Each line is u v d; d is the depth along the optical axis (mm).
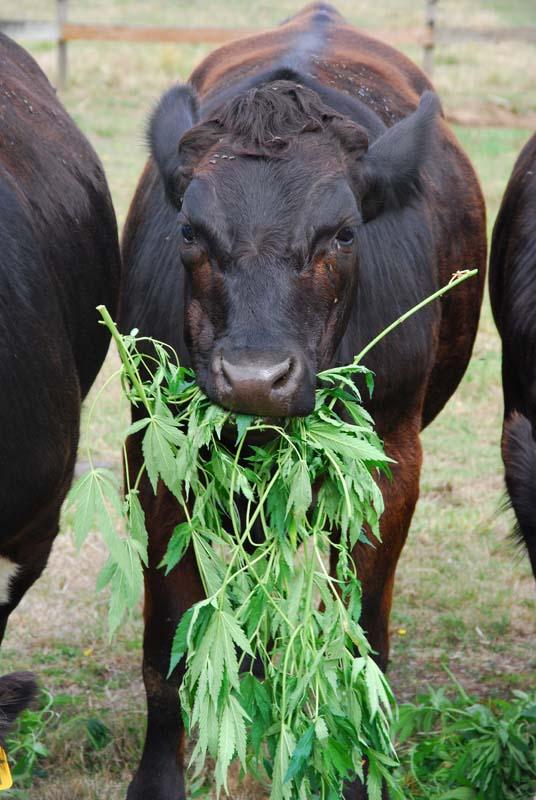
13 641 6047
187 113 4520
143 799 4711
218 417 3771
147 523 4684
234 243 3869
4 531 4148
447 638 6164
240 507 4566
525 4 31891
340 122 4234
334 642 3752
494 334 10039
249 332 3754
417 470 4969
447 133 6117
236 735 3570
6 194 4273
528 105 18766
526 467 4879
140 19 28094
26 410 4047
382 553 4867
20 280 4113
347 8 30016
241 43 6293
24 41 22672
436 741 4898
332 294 4004
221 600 3643
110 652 5984
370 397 4277
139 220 5129
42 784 4910
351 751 3791
